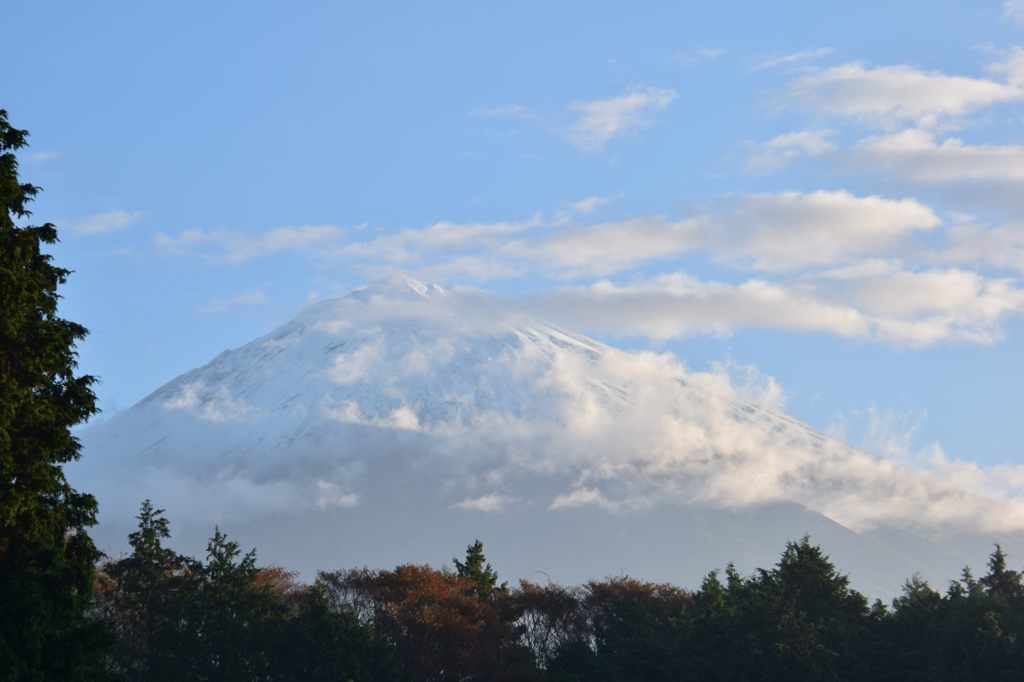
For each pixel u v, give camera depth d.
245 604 188.12
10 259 89.12
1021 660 183.62
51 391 97.31
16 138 92.81
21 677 92.38
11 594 93.19
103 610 185.50
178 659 182.00
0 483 91.88
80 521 100.06
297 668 181.25
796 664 188.38
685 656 199.88
